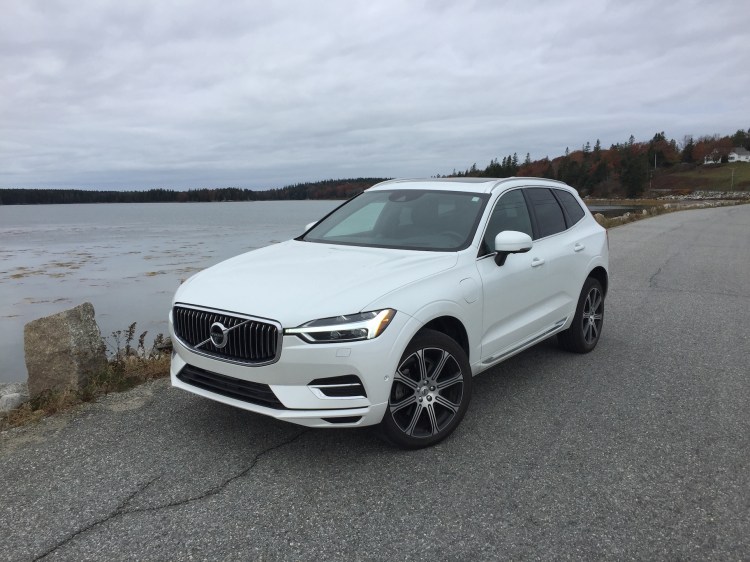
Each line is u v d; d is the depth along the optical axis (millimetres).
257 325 3391
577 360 5812
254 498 3230
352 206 5398
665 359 5875
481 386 5055
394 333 3455
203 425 4164
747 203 82062
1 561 2695
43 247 38156
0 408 4746
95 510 3109
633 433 4113
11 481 3398
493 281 4312
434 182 5266
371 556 2746
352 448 3836
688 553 2787
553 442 3957
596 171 164625
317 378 3340
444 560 2723
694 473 3555
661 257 14711
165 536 2889
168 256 30000
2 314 15430
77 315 4730
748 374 5422
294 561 2709
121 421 4223
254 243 38188
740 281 10906
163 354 5746
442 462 3656
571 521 3039
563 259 5305
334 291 3504
